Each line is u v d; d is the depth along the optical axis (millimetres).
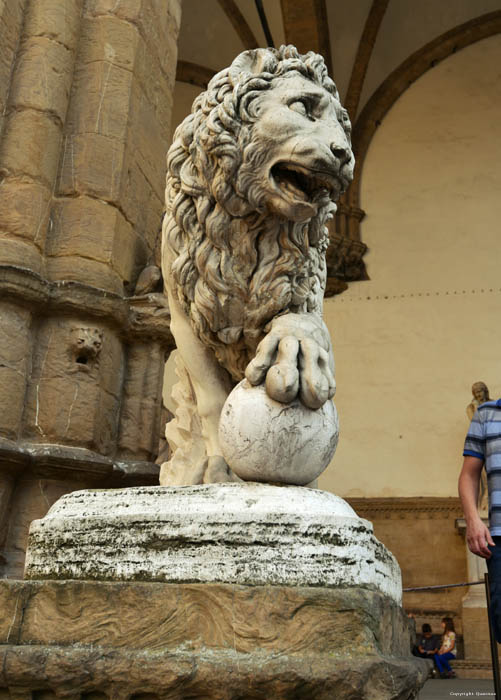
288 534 1070
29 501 2143
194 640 1011
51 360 2320
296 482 1217
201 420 1609
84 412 2314
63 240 2506
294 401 1209
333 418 1249
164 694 958
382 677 934
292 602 1000
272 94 1405
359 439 7559
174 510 1135
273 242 1483
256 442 1189
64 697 982
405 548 7043
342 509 1168
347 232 8406
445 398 7531
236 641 997
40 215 2471
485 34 9016
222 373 1612
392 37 8867
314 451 1208
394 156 8797
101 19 2902
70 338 2348
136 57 2932
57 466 2143
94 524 1141
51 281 2420
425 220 8383
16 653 1009
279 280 1482
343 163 1374
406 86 9070
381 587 1132
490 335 7684
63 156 2658
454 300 7918
